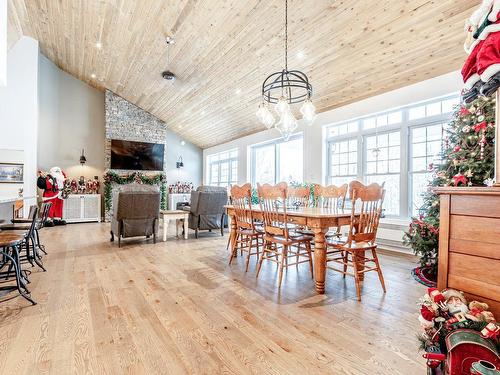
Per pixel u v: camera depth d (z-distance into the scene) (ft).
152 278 9.89
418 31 10.64
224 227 20.35
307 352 5.47
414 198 14.38
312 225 8.73
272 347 5.64
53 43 21.45
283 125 11.00
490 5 3.87
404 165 14.56
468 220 4.15
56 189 23.09
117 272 10.57
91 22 16.51
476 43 4.26
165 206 30.25
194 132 30.68
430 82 12.69
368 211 8.90
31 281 9.49
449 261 4.38
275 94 17.67
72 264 11.63
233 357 5.30
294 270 11.02
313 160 19.03
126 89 25.88
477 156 8.69
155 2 13.39
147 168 29.40
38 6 16.42
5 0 7.74
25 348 5.51
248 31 13.51
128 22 15.49
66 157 26.30
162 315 7.00
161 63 19.01
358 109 15.94
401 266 11.50
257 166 26.68
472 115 8.87
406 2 9.78
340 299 8.09
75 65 24.16
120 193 14.62
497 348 3.65
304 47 13.34
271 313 7.18
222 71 17.60
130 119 28.81
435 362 4.29
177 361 5.15
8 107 20.45
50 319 6.75
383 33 11.24
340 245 8.50
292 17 11.87
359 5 10.46
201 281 9.61
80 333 6.10
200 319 6.82
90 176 27.35
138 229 15.47
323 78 15.20
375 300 8.02
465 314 3.90
